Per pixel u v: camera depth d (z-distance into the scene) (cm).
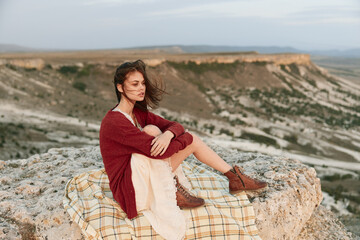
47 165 446
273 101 12862
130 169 277
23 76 9981
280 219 342
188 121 9775
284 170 404
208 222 286
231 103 11869
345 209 3775
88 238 271
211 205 299
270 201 336
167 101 11062
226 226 287
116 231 270
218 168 318
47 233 298
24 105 7981
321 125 10994
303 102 13388
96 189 321
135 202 275
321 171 7306
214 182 351
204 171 381
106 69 11931
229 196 320
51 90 9750
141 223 275
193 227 281
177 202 287
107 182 340
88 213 287
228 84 14012
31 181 390
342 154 8962
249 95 12925
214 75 14412
